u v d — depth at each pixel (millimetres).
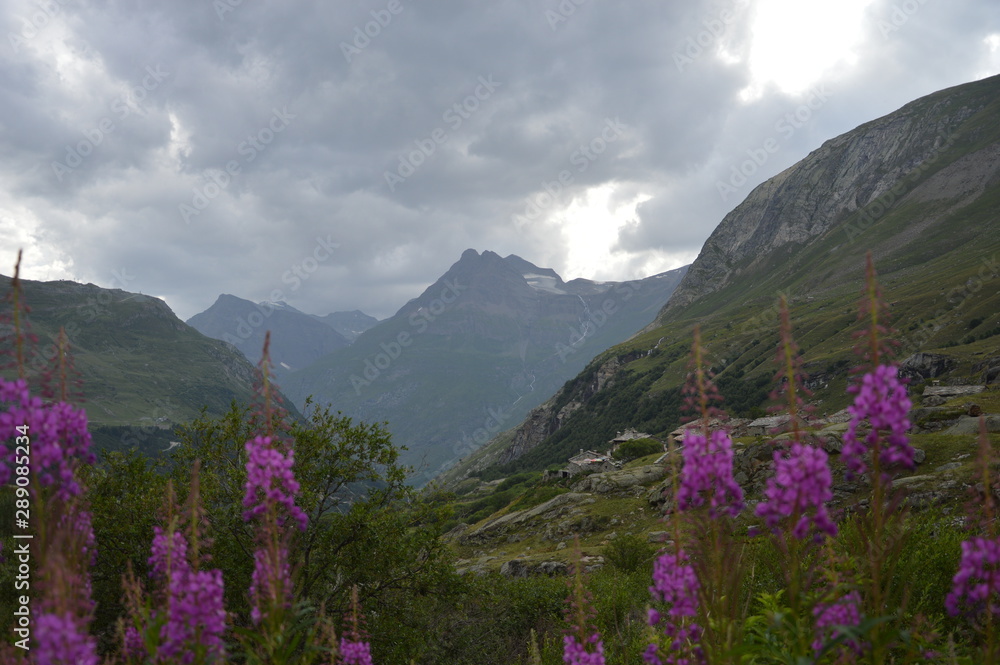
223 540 12406
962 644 4602
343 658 4414
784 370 3168
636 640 7582
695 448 3299
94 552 3271
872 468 3121
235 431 13633
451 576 15328
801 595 3178
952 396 37406
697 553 3387
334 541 14148
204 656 3195
